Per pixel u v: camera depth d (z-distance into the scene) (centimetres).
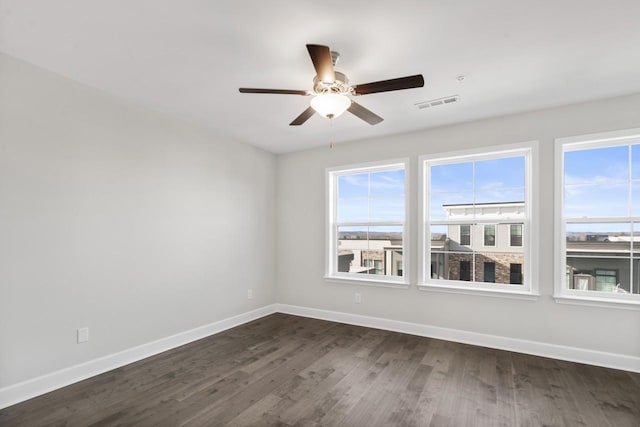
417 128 378
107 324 284
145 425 206
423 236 382
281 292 487
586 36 203
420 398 239
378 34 202
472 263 364
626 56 225
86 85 272
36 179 242
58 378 252
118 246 294
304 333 388
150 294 320
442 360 307
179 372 281
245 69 246
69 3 173
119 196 295
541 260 319
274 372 282
